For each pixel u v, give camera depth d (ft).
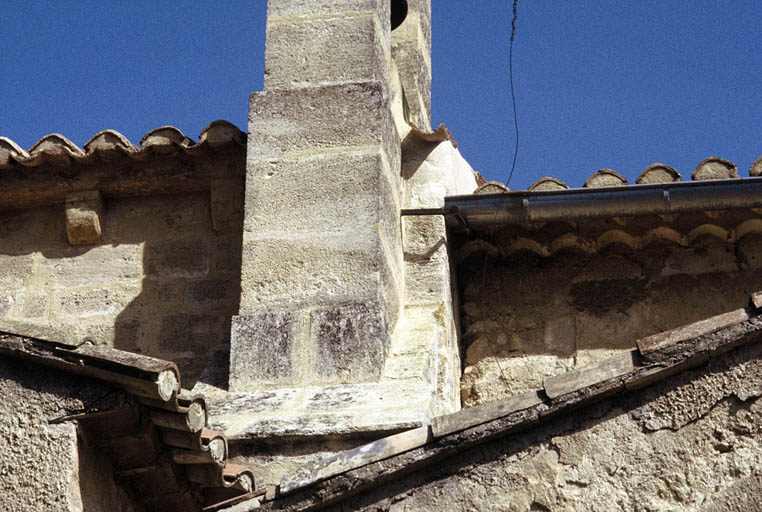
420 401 24.02
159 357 28.35
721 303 28.55
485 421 17.87
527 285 29.84
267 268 26.58
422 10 34.22
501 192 28.86
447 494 17.80
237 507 18.19
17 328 18.34
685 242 29.19
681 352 17.74
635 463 17.53
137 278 29.22
